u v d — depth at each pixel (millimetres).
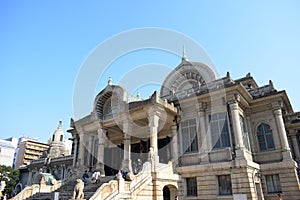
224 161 20703
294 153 25141
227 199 19562
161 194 19281
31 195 22812
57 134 66562
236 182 19562
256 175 20703
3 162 95688
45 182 25703
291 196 20141
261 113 23969
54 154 61344
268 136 23062
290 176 20625
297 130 25844
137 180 17891
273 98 23281
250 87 27594
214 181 20672
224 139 21688
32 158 97812
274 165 21391
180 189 21938
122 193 16312
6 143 101250
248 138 23000
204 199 20672
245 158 19609
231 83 22031
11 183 58031
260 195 20484
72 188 22156
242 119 23109
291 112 27766
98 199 14828
